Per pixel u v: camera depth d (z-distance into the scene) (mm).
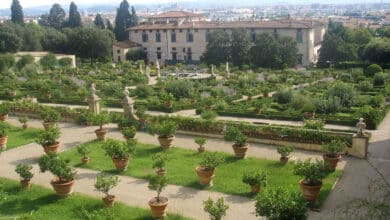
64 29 121562
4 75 78750
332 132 30375
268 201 17516
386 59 86438
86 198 23266
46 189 24641
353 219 19562
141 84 58812
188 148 32031
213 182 24969
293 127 32531
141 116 37781
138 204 22484
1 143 32875
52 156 24766
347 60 92812
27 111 44781
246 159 28922
